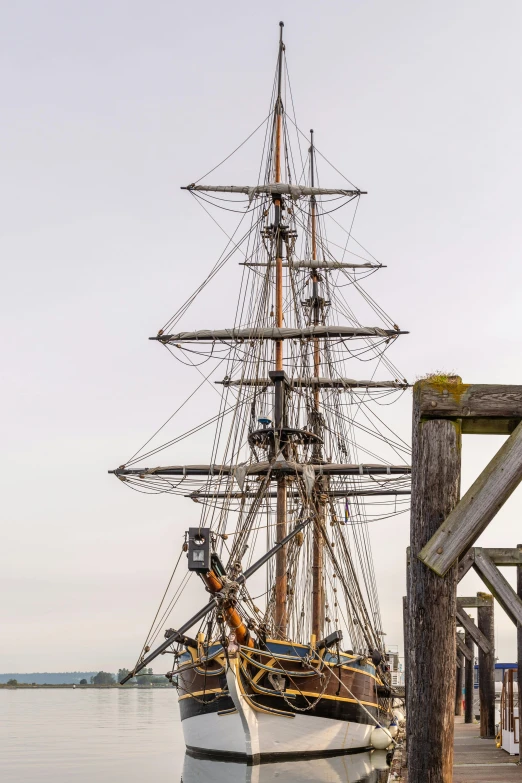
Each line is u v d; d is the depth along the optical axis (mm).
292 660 31109
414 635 10484
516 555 23438
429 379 10922
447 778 10109
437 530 10445
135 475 45469
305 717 31391
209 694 31688
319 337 47250
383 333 47594
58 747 45594
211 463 44906
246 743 30141
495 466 10367
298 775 29641
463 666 49469
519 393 10758
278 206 47531
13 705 117125
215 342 46156
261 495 40344
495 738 30953
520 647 23250
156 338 45750
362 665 36031
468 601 32781
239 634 29188
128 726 66188
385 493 50281
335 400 52406
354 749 34312
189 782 28484
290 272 47688
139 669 29109
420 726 10281
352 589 45656
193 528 25094
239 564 30031
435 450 10750
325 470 46531
